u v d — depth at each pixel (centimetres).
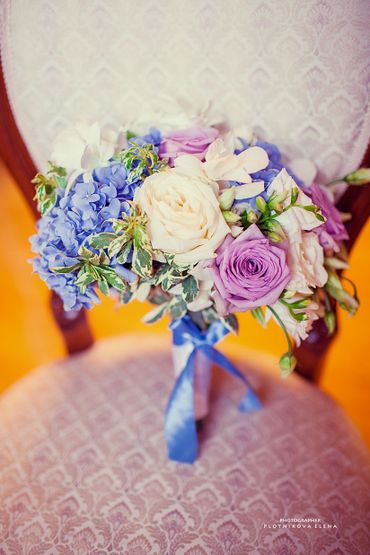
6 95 52
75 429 56
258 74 49
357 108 49
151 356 67
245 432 56
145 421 57
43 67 51
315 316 45
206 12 48
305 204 42
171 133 45
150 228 39
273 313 44
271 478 51
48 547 46
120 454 54
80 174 43
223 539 46
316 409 59
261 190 40
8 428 56
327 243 45
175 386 53
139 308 118
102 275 41
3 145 55
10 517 48
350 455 54
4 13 49
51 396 60
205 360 54
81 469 52
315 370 64
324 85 48
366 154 50
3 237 139
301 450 54
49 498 49
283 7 46
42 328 115
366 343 107
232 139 44
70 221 41
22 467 52
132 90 51
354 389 97
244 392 62
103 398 60
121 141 46
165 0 47
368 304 114
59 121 53
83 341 68
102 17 48
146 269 40
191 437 52
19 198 153
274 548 46
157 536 46
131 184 42
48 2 48
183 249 39
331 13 46
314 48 47
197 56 49
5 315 119
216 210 39
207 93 51
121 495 50
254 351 70
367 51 46
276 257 39
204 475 52
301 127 51
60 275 42
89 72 51
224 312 41
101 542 46
